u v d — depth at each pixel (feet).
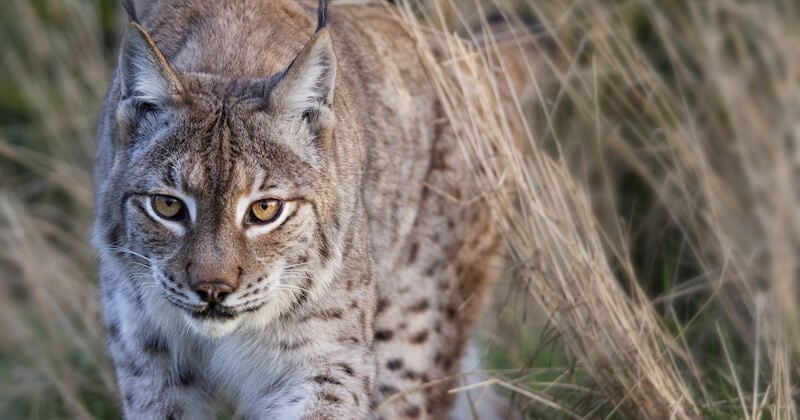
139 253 27.27
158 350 28.86
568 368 32.76
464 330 34.53
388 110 32.53
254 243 26.76
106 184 28.04
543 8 39.99
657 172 39.99
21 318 43.78
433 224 33.42
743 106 38.55
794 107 38.52
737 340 35.86
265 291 26.94
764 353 33.86
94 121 44.11
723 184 38.19
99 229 28.45
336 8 33.04
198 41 29.45
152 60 26.66
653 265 37.86
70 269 41.14
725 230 37.19
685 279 38.09
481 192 32.83
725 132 39.50
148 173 26.76
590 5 39.17
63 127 45.88
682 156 36.94
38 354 40.75
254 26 29.96
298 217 27.17
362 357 28.91
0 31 50.98
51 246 42.34
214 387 29.99
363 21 33.47
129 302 28.32
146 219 26.89
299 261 27.40
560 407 31.40
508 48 36.94
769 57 38.99
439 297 33.65
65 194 46.65
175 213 26.71
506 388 35.24
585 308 31.48
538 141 37.09
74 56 46.26
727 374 33.19
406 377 32.65
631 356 30.86
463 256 34.12
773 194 36.96
